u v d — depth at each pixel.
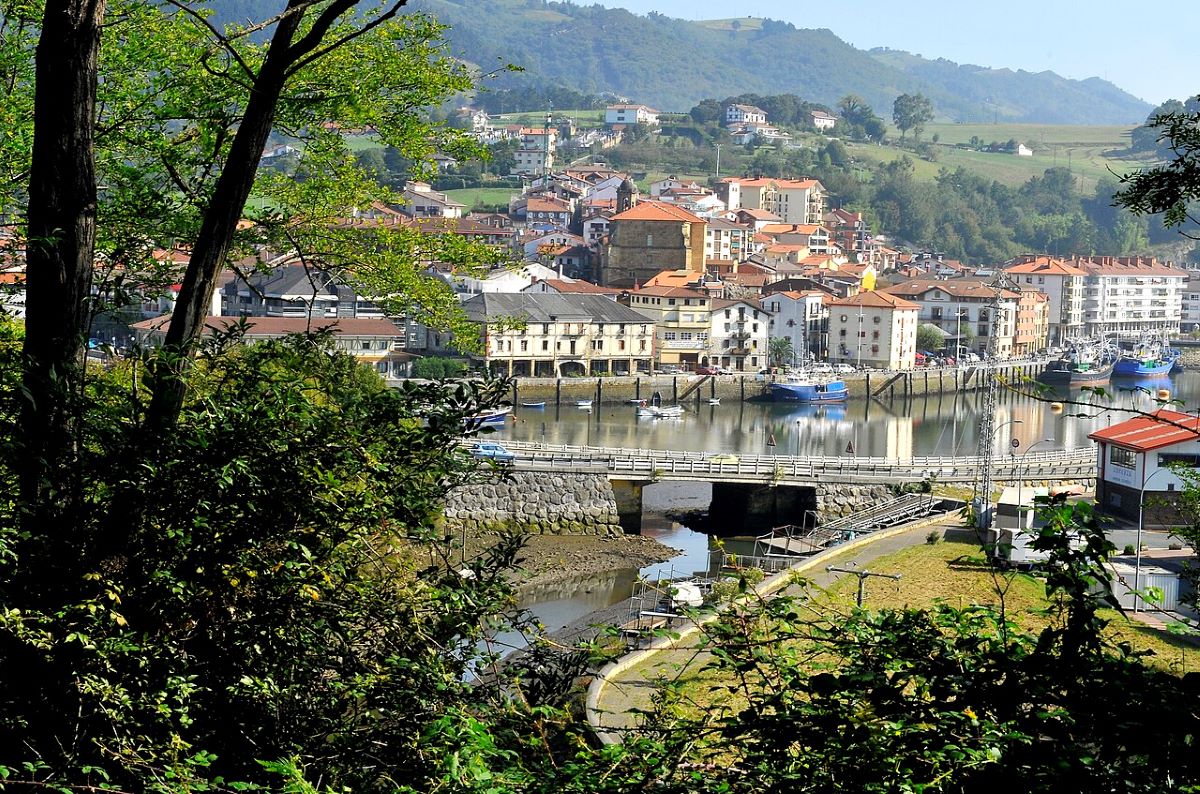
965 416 133.12
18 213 18.66
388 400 10.85
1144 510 60.03
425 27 18.91
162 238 16.25
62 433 10.22
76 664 9.00
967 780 8.21
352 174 20.19
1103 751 8.13
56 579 9.58
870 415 133.38
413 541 11.30
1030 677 8.57
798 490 72.81
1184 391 154.00
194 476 9.91
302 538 10.25
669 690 9.70
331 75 18.38
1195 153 14.08
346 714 10.51
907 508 67.44
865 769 8.29
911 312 165.88
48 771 8.81
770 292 166.00
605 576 59.25
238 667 9.89
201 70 17.09
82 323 11.21
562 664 11.27
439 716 9.70
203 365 12.37
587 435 109.69
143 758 8.95
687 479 70.25
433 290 21.08
